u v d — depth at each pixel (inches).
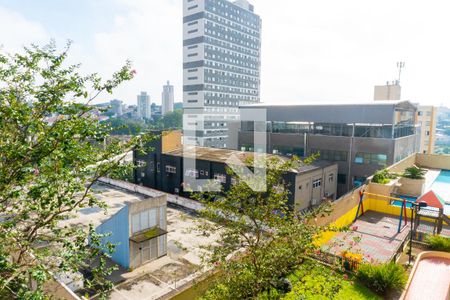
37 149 245.8
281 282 381.7
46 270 240.7
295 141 1619.1
